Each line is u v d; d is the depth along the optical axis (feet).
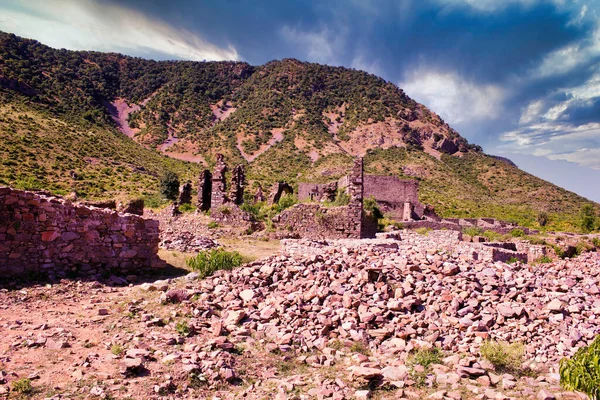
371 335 24.64
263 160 444.55
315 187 156.35
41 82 509.35
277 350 22.43
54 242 35.04
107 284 34.71
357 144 536.01
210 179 98.99
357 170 80.38
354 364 21.25
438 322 25.99
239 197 98.94
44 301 28.50
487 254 56.03
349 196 88.63
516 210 304.09
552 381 20.17
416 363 21.59
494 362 21.85
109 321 24.80
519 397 18.49
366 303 27.30
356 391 18.17
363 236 84.99
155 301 28.12
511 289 29.04
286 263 33.63
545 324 25.66
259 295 29.17
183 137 570.46
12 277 32.50
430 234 71.56
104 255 37.65
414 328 25.29
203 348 21.15
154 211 95.40
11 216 33.37
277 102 645.51
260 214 90.89
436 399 17.75
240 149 502.38
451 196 338.34
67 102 500.33
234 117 625.41
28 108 375.04
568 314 26.55
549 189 389.80
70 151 283.38
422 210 160.66
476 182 418.72
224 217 84.38
